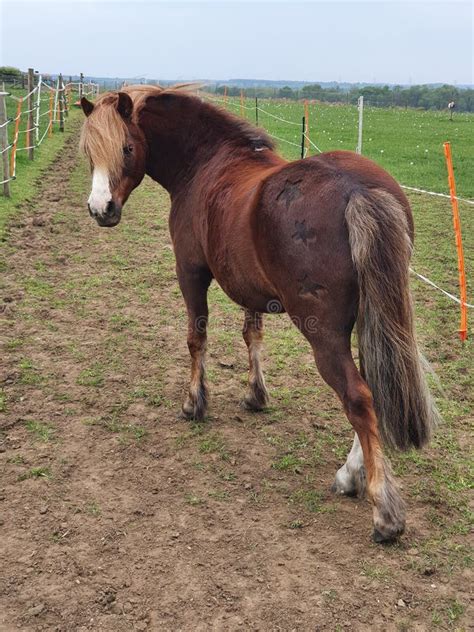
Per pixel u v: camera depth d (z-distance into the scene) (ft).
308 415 14.80
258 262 10.39
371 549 10.19
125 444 13.47
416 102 174.70
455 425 14.21
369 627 8.71
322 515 11.11
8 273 24.27
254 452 13.21
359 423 9.35
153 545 10.41
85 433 13.88
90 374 16.61
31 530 10.77
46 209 34.86
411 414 9.39
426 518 10.97
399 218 8.96
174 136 13.56
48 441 13.52
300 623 8.78
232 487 12.01
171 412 14.92
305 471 12.53
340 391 9.52
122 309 21.31
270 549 10.27
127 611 9.07
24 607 9.14
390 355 9.09
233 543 10.43
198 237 13.01
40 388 15.80
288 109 118.52
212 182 12.62
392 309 8.96
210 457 13.03
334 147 60.29
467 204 38.52
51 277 24.25
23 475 12.25
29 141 48.06
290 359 17.92
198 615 8.96
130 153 12.82
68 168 47.75
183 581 9.61
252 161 12.35
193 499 11.59
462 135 77.10
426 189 42.45
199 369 14.43
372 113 119.03
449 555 10.06
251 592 9.37
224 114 13.32
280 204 9.68
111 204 12.14
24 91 108.27
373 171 9.70
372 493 9.85
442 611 9.00
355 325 10.09
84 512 11.25
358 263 8.80
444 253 28.14
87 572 9.80
